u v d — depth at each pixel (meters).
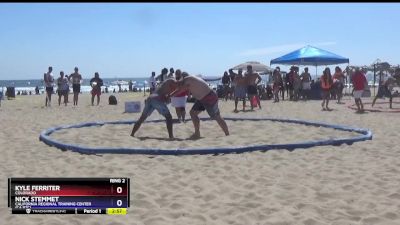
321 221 4.70
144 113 10.09
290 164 7.26
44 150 8.59
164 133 10.79
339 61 25.70
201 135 10.52
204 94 9.87
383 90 24.00
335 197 5.51
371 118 13.98
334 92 24.09
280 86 24.38
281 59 26.36
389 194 5.56
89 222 4.70
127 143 9.23
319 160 7.55
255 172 6.75
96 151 8.11
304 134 10.25
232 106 19.92
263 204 5.21
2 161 7.64
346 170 6.82
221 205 5.22
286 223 4.64
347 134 10.21
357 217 4.80
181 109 12.67
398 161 7.39
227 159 7.65
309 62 26.38
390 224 4.60
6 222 4.70
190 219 4.76
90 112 17.45
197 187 5.97
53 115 16.20
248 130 11.02
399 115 14.83
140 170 6.94
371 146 8.73
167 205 5.26
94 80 21.61
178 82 9.87
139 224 4.64
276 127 11.45
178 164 7.31
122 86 84.81
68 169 6.98
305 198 5.47
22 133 11.03
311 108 18.30
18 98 30.88
